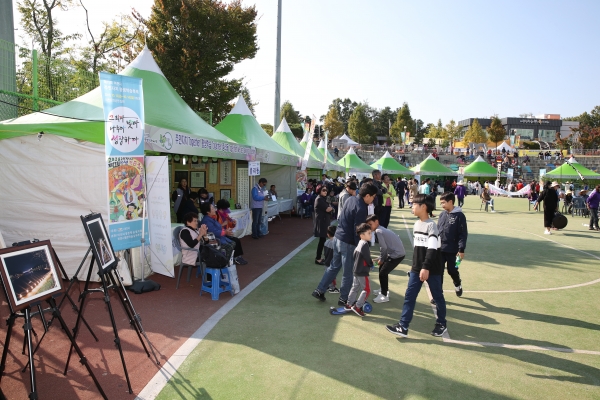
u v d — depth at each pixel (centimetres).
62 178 621
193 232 631
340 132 7475
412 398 334
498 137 7588
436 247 442
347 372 374
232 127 1313
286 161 1384
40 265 302
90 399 325
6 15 959
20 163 635
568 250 1045
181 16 1839
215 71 2011
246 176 1198
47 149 624
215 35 1881
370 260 520
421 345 439
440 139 8481
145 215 614
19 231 639
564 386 359
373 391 343
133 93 568
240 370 373
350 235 542
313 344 434
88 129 600
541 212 2206
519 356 418
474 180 4778
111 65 2339
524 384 361
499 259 921
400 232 1366
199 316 512
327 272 572
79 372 368
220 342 433
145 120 723
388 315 533
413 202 461
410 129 8338
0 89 812
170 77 1856
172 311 529
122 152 559
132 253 635
